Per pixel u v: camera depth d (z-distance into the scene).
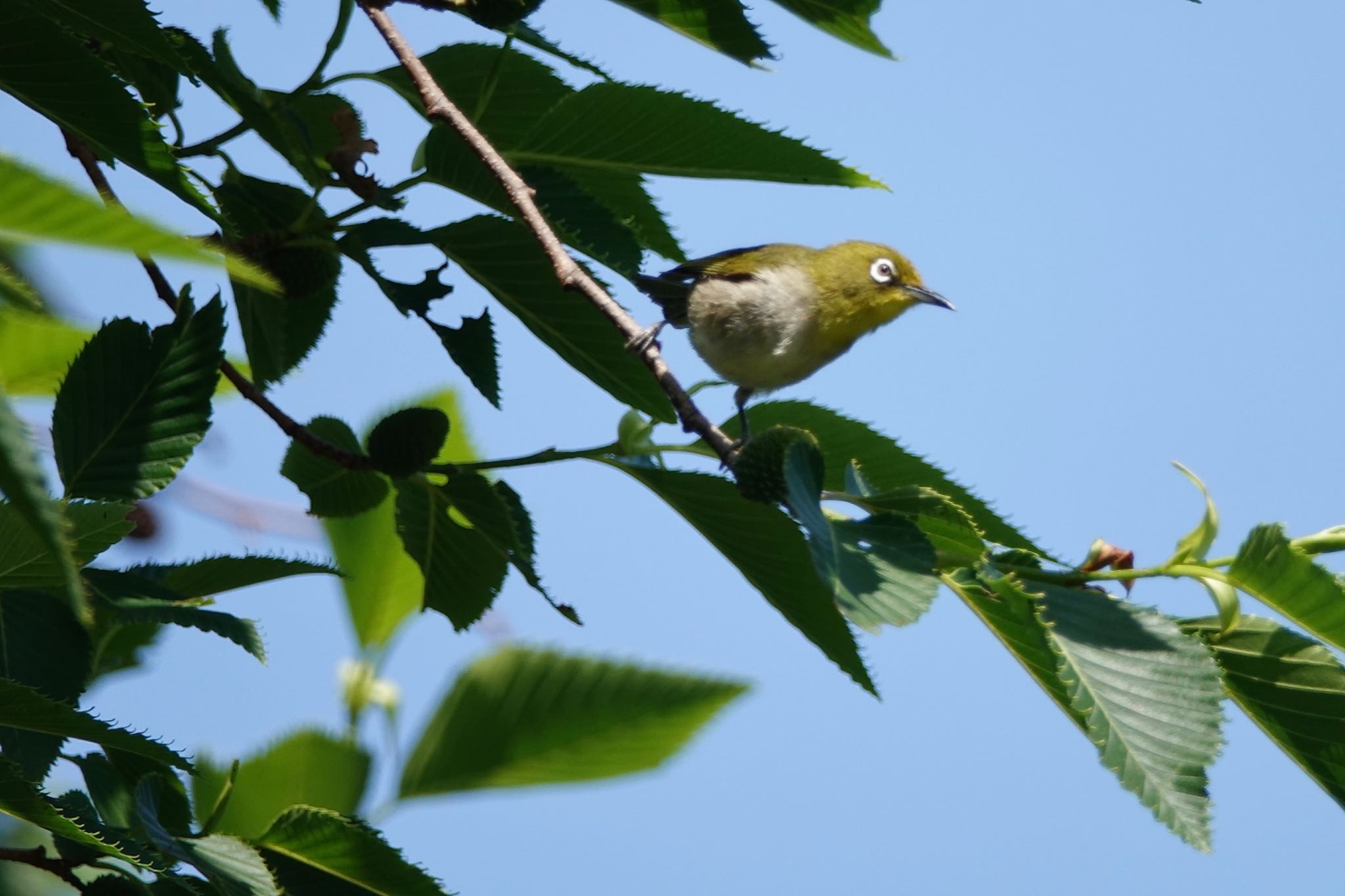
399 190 9.09
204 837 6.38
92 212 2.62
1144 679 6.67
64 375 6.73
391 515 9.48
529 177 8.97
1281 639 6.99
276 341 9.83
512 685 7.16
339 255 9.95
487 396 9.04
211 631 6.48
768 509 7.71
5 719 5.47
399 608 9.08
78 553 5.75
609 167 9.16
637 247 8.90
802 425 8.95
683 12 9.00
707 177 9.24
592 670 7.16
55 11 7.06
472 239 8.90
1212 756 6.36
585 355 9.23
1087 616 6.98
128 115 6.75
